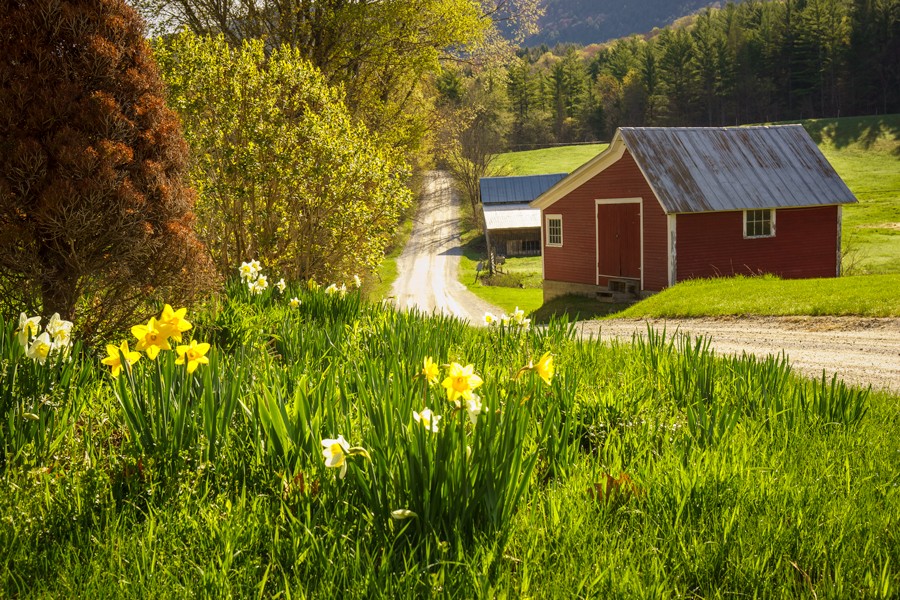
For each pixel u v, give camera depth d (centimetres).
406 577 261
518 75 12512
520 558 287
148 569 268
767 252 2305
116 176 618
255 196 1420
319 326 764
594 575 274
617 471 371
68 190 584
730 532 305
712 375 536
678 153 2317
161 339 345
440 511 298
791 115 12650
